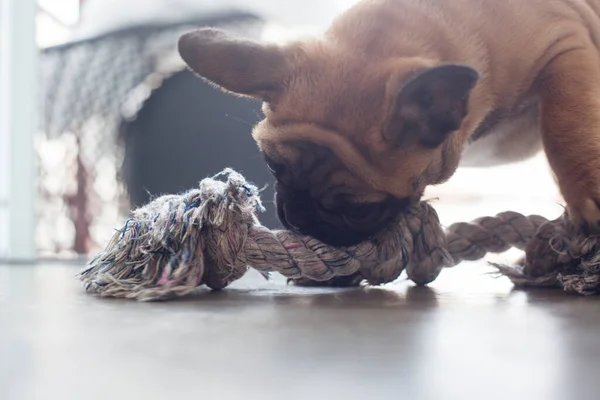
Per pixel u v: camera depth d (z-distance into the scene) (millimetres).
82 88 1382
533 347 464
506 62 712
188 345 469
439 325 522
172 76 1311
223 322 533
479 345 468
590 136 681
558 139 696
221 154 1288
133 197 1321
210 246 656
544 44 717
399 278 771
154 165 1307
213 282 674
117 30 1357
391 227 676
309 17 1391
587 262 662
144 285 641
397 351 456
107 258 659
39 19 1298
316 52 640
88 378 411
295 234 667
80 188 1413
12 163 1154
